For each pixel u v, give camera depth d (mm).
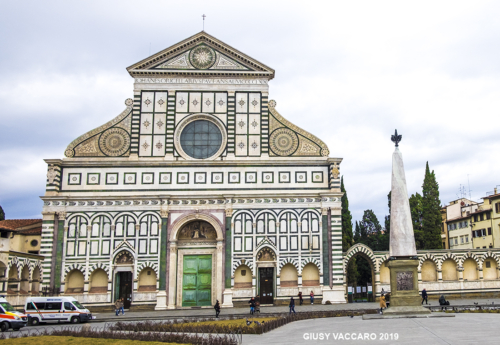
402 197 42125
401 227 41469
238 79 64875
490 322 34312
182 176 61750
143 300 58875
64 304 47562
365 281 90625
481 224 91500
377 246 106375
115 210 60562
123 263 59812
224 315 50062
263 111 64188
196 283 60594
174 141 62844
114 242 59875
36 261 64750
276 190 61750
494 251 66250
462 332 29781
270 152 63188
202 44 65250
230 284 59344
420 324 34094
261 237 60719
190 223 61906
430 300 63188
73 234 59719
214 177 61875
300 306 57500
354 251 63969
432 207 86438
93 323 47125
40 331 39000
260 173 62156
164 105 63812
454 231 103125
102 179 61188
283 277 60750
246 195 61312
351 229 85688
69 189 60781
